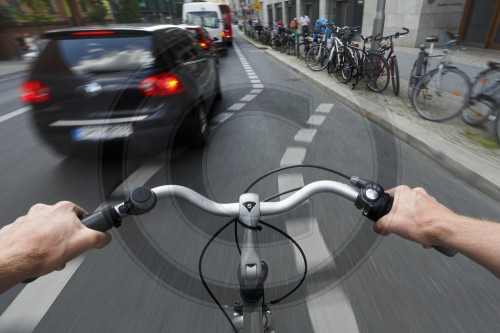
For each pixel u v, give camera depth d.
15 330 1.88
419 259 2.29
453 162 3.61
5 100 8.86
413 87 5.43
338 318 1.86
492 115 4.30
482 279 2.12
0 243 0.62
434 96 5.02
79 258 2.40
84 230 0.69
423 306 1.93
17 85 11.63
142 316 1.93
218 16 16.33
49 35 3.62
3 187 3.63
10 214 3.16
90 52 3.53
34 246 0.62
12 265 0.58
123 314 1.95
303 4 24.05
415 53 10.74
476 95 4.54
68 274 2.27
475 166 3.45
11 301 2.06
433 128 4.64
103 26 3.85
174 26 4.51
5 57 22.41
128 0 38.31
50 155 4.41
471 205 3.05
